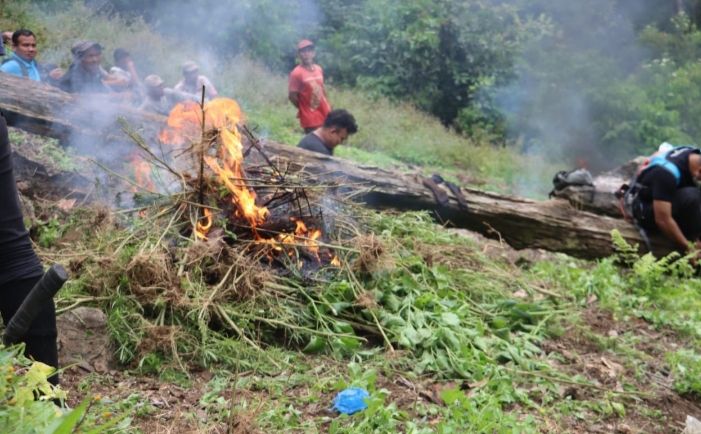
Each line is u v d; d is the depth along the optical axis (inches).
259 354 157.2
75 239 190.7
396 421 137.6
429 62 690.2
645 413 164.1
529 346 184.5
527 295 217.8
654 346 202.1
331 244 190.7
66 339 147.4
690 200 281.6
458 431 135.9
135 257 160.1
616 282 244.8
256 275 170.2
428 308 184.2
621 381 176.7
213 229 181.2
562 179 309.9
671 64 729.6
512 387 158.7
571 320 203.9
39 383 89.6
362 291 178.9
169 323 159.3
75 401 131.6
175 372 149.0
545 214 268.7
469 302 198.5
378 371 160.7
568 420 154.5
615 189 321.4
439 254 212.7
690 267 257.8
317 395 144.9
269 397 141.9
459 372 162.7
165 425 128.3
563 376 171.2
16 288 112.7
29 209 209.3
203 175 183.3
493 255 257.8
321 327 171.0
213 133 187.0
